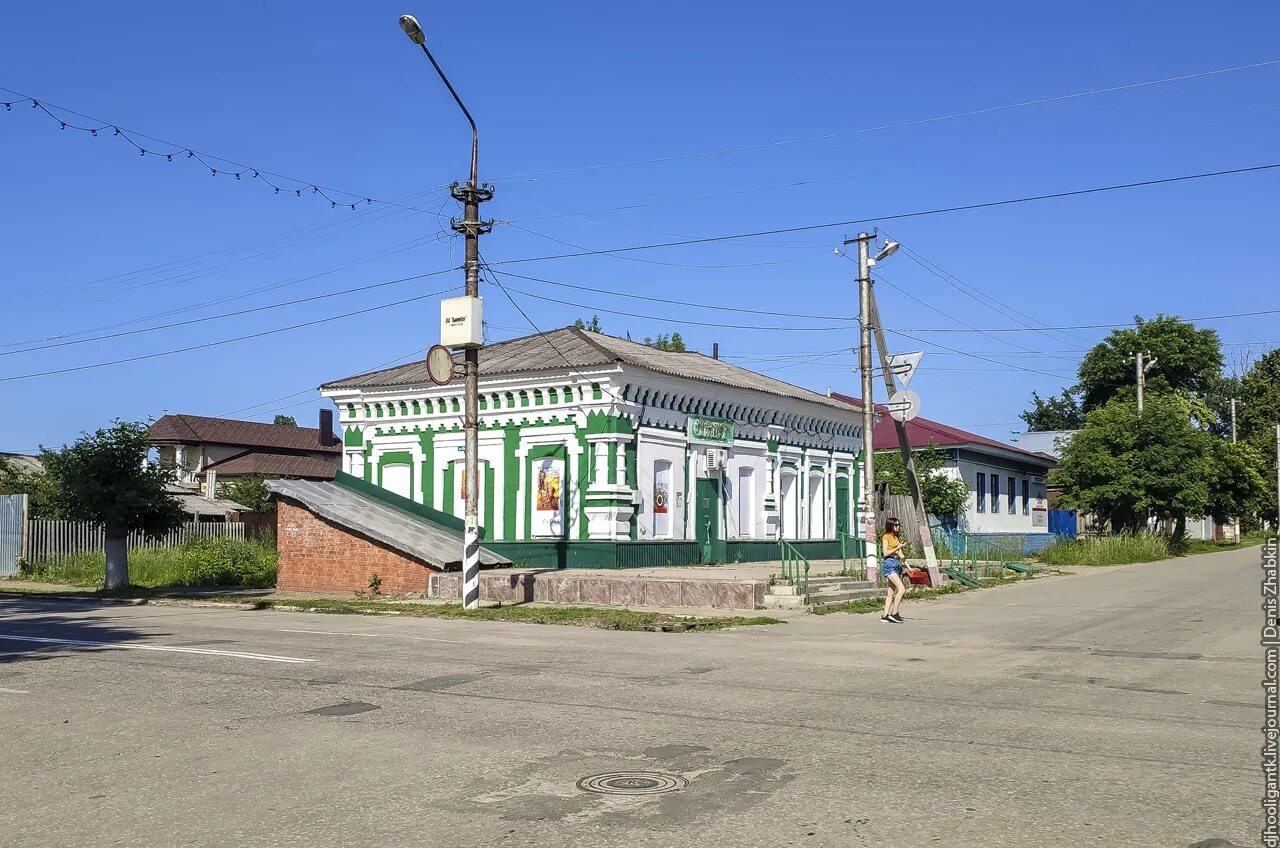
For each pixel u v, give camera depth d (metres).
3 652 14.84
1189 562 41.06
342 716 9.99
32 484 43.06
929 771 7.69
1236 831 6.28
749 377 37.22
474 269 22.02
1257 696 10.98
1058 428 86.75
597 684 11.73
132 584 31.03
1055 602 23.39
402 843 6.19
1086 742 8.67
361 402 33.16
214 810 6.98
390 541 25.52
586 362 28.20
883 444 50.94
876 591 25.45
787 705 10.38
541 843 6.13
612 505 27.70
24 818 6.91
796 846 6.02
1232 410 73.19
